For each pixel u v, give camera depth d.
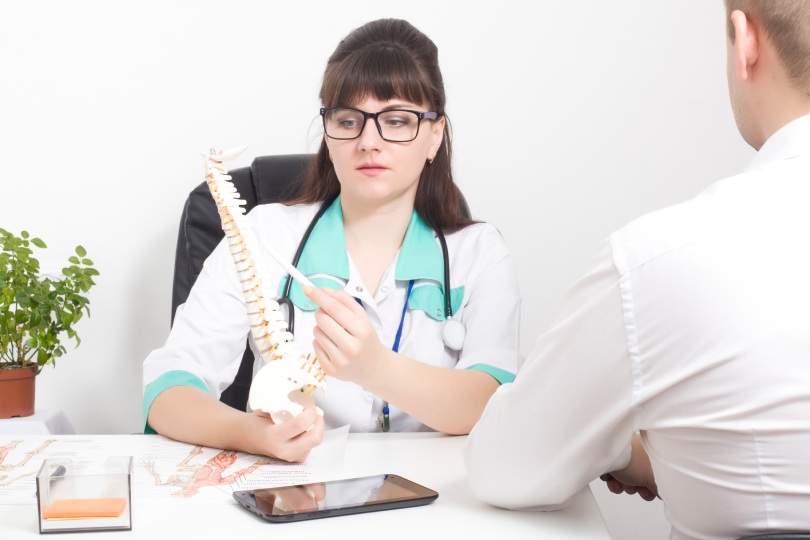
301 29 2.18
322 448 1.15
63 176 2.17
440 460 1.10
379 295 1.48
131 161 2.17
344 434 1.23
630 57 2.23
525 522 0.84
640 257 0.68
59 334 2.18
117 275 2.19
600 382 0.71
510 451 0.82
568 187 2.25
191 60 2.17
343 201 1.53
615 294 0.69
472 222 1.61
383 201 1.49
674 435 0.69
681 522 0.74
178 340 1.41
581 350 0.72
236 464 1.06
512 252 2.25
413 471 1.04
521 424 0.80
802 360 0.63
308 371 1.08
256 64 2.18
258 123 2.19
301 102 2.19
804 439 0.63
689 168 2.25
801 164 0.68
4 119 2.15
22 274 1.87
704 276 0.65
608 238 0.71
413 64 1.39
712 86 2.23
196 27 2.16
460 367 1.38
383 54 1.38
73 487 0.80
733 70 0.74
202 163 2.18
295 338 1.44
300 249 1.51
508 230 2.25
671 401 0.68
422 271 1.48
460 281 1.52
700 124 2.24
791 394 0.63
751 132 0.75
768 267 0.64
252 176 1.86
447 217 1.57
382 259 1.52
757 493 0.66
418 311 1.48
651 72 2.23
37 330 1.87
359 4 2.18
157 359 1.37
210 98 2.17
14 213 2.17
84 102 2.16
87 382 2.20
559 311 0.76
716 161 2.26
